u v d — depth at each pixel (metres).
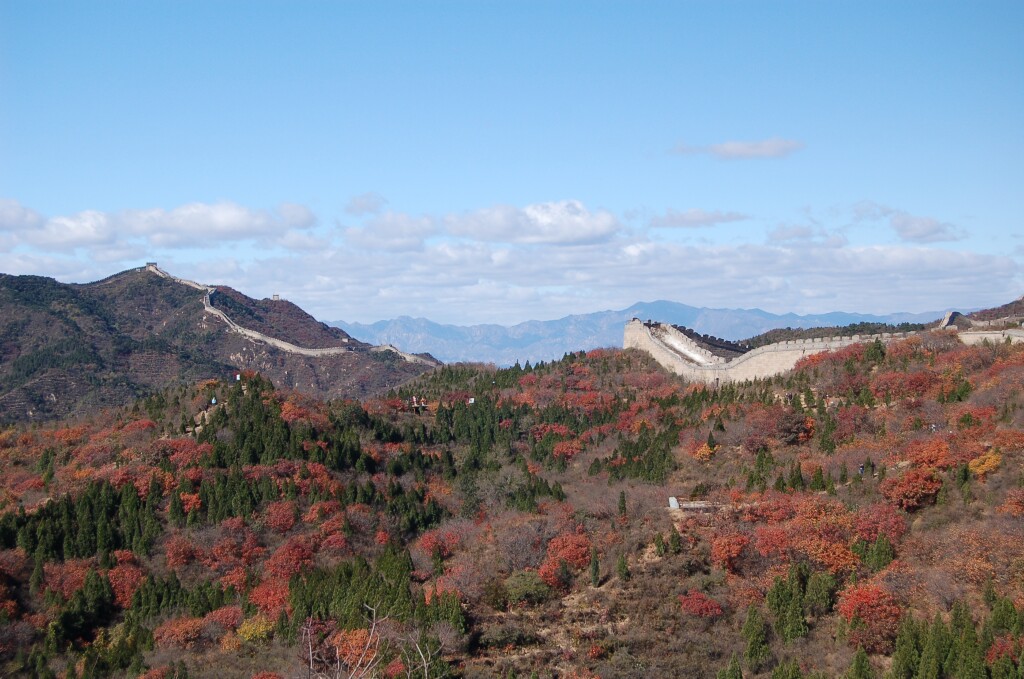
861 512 130.50
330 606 128.62
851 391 167.75
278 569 140.50
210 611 134.88
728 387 189.25
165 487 158.00
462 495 166.75
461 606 127.56
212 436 173.25
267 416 181.25
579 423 195.12
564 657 117.62
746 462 157.38
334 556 145.38
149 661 124.00
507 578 133.75
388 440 191.88
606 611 125.00
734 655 112.12
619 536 139.50
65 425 197.00
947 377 160.00
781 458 154.75
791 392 177.00
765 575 124.81
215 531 149.88
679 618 122.19
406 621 121.44
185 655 124.94
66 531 146.12
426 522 158.62
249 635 126.62
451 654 118.25
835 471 144.25
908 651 104.81
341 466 171.12
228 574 141.62
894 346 179.62
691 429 171.62
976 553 117.19
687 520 140.75
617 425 189.12
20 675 124.19
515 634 121.62
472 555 141.75
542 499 160.12
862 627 112.56
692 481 155.12
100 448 174.88
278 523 151.50
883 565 121.88
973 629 103.81
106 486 154.75
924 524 127.25
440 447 192.75
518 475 168.88
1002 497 125.88
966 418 144.25
